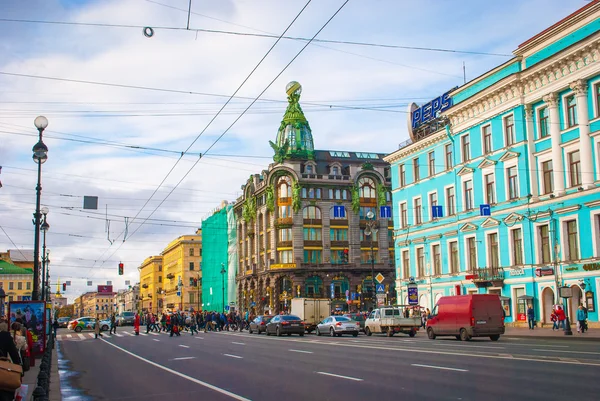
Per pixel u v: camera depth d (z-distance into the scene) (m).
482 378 14.29
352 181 92.38
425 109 55.12
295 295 87.81
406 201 57.62
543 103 41.12
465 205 48.66
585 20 37.19
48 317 34.72
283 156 92.44
